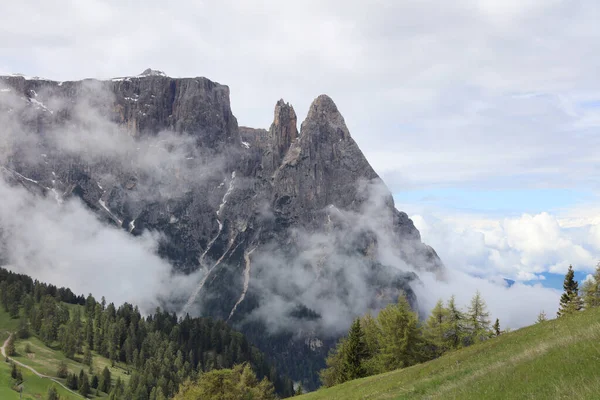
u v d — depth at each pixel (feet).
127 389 579.89
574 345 82.38
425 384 123.24
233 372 279.69
